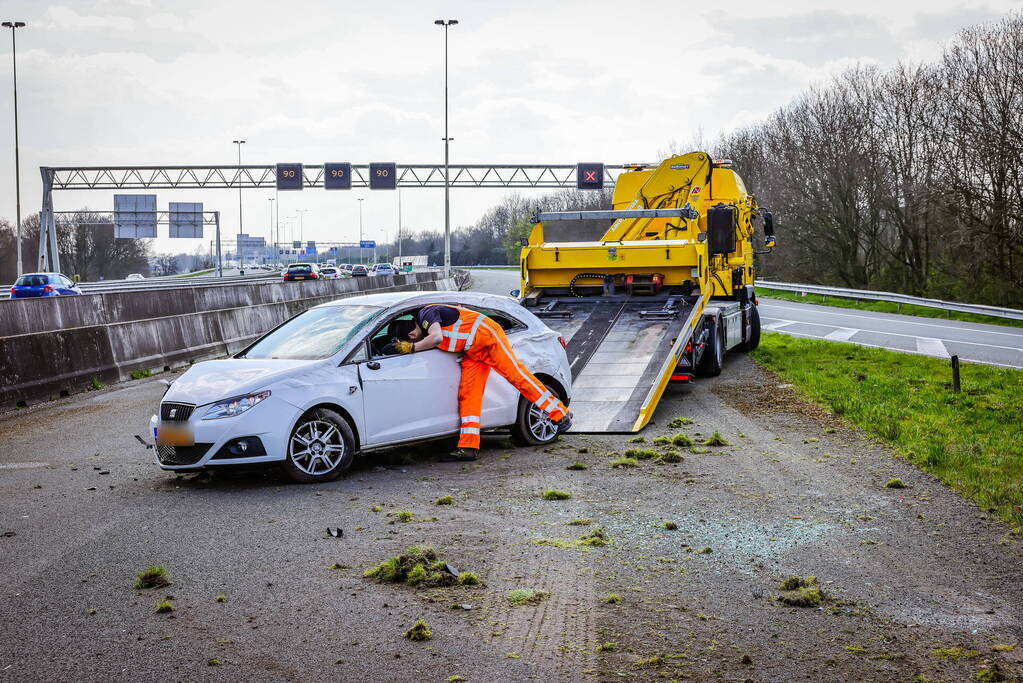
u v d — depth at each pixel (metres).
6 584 5.30
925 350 21.38
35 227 118.75
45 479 8.27
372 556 5.77
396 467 8.62
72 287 41.81
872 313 35.09
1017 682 3.97
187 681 3.99
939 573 5.46
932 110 44.25
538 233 15.16
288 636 4.49
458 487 7.75
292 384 7.92
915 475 8.15
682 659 4.20
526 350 9.73
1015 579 5.36
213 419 7.70
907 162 46.03
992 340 23.94
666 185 17.84
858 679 4.00
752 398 13.36
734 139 65.25
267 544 6.07
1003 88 38.81
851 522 6.59
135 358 17.78
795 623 4.65
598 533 6.19
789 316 33.31
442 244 189.62
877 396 12.99
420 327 8.88
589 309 14.38
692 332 13.67
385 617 4.73
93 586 5.25
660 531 6.34
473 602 4.94
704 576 5.39
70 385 15.11
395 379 8.54
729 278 17.61
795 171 50.88
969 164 39.59
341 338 8.50
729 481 7.93
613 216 14.81
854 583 5.27
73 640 4.46
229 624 4.65
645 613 4.78
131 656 4.26
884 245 48.69
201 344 21.12
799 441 9.91
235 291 35.69
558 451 9.39
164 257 158.25
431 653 4.27
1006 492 7.29
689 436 10.35
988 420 10.98
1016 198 38.16
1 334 21.27
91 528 6.53
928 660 4.21
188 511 7.00
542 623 4.64
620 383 11.72
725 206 15.02
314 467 8.02
